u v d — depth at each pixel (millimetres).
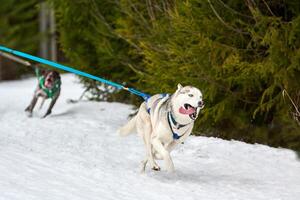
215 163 10234
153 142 8484
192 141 11680
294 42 10719
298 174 9602
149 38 13070
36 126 13039
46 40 35844
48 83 14453
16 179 7867
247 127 12398
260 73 10906
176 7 11641
